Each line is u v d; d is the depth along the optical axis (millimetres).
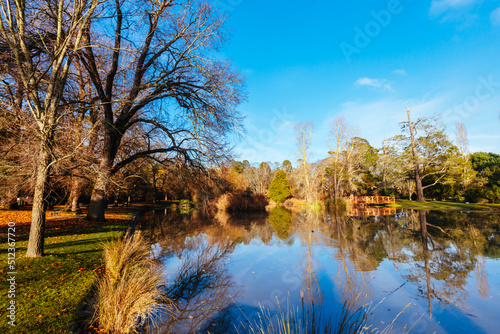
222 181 14438
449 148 30766
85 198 27516
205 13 11719
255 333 3709
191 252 8812
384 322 4160
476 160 38156
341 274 6551
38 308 3848
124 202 32406
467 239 10828
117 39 11180
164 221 17641
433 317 4336
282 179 37156
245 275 6453
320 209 28625
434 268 6988
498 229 13250
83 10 6887
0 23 5773
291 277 6309
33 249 6180
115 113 12914
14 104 6734
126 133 14727
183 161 13484
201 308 4633
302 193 39562
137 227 14469
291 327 3908
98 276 5191
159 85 12133
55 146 6195
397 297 5164
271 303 4852
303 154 34625
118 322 3477
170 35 12102
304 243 10391
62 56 6281
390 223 16172
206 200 14781
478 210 23109
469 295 5258
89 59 10797
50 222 12188
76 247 7469
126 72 12203
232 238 11547
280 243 10422
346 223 16469
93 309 3943
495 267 7012
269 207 33188
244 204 26656
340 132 33562
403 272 6672
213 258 8055
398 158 32875
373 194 37969
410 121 32312
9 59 7598
